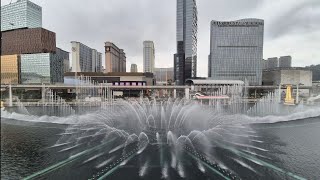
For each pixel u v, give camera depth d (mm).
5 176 23594
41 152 30438
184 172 24344
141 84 143125
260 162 26781
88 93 129125
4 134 39656
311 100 109312
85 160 27594
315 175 23625
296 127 44688
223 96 116250
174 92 138875
